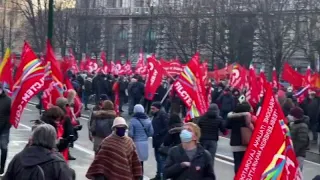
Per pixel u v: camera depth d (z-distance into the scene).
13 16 89.94
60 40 64.50
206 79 28.20
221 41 56.09
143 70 37.91
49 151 6.54
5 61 16.47
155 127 13.79
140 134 13.10
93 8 73.50
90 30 69.44
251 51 56.34
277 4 52.12
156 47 71.94
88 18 69.31
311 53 50.53
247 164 7.12
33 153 6.47
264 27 51.81
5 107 13.02
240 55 56.00
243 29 56.47
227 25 55.69
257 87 21.83
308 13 51.28
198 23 58.31
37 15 70.75
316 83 27.91
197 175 8.66
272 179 7.11
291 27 51.44
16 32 90.12
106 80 32.09
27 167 6.39
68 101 14.32
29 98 13.30
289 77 28.59
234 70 28.67
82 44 67.75
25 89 13.27
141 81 31.55
